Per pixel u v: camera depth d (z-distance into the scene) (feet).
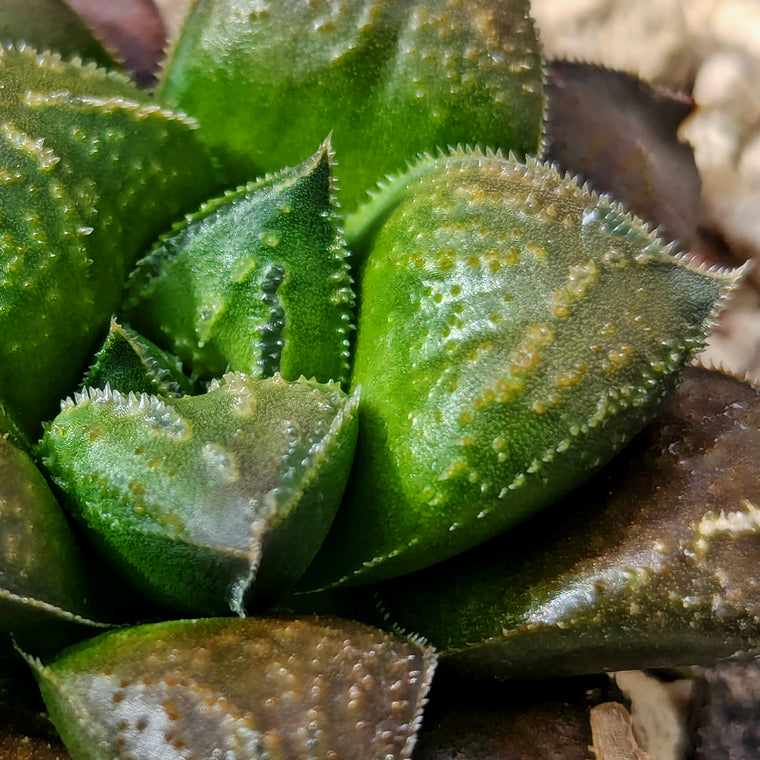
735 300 0.47
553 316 0.33
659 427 0.34
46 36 0.38
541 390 0.33
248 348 0.35
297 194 0.35
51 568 0.32
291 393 0.33
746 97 0.45
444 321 0.33
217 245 0.35
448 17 0.36
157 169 0.36
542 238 0.33
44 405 0.35
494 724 0.35
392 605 0.35
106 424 0.33
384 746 0.32
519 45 0.36
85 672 0.32
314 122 0.37
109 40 0.42
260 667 0.32
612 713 0.35
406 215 0.35
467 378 0.33
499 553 0.34
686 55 0.47
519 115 0.37
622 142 0.42
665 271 0.33
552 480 0.33
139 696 0.32
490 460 0.33
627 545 0.33
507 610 0.34
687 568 0.33
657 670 0.39
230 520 0.32
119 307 0.36
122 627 0.33
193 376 0.36
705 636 0.33
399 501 0.33
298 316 0.35
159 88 0.38
